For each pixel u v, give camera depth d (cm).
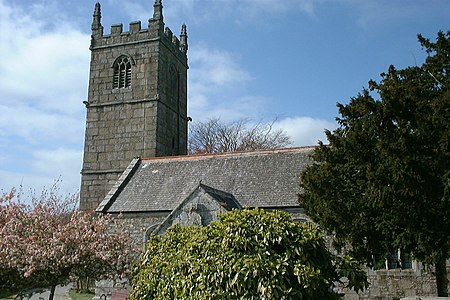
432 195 1214
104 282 2234
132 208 2323
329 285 752
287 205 2081
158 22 3070
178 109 3272
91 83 3109
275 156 2412
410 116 1322
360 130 1416
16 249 1268
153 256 912
